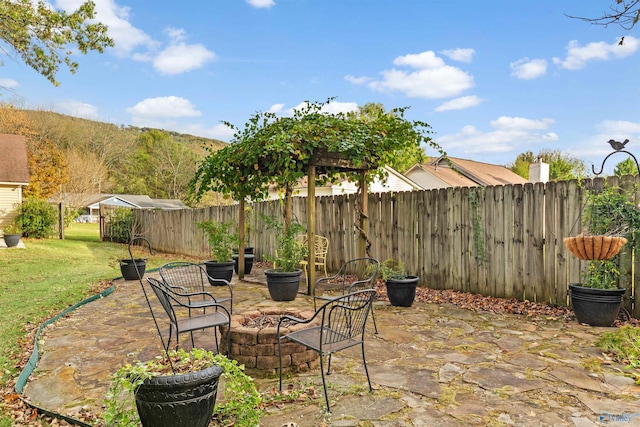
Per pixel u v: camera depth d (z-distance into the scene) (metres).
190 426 2.05
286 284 5.64
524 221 5.45
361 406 2.60
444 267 6.37
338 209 7.99
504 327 4.34
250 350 3.15
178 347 3.70
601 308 4.24
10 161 14.74
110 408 2.09
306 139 5.67
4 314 5.11
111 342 3.98
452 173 21.75
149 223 14.36
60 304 5.65
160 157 37.41
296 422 2.41
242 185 7.12
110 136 33.69
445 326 4.41
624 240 3.94
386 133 6.10
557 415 2.44
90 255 11.78
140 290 6.70
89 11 9.05
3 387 3.00
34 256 10.81
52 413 2.54
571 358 3.38
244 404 2.35
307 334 2.95
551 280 5.19
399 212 6.97
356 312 3.29
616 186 4.64
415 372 3.14
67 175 22.08
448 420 2.40
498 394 2.74
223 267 6.98
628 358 3.31
